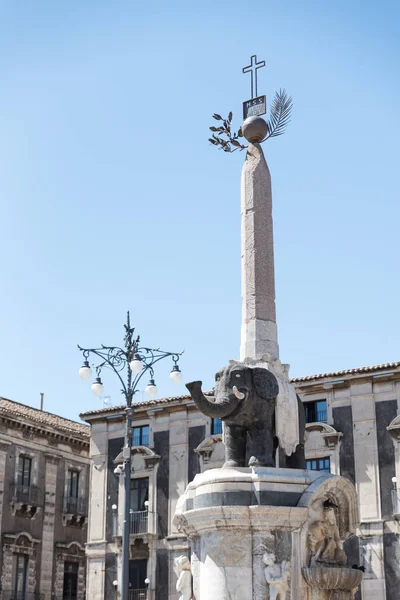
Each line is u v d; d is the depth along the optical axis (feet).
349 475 123.65
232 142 56.13
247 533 42.47
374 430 123.54
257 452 46.39
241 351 51.42
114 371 72.02
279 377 49.03
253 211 54.19
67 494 158.20
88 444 164.66
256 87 58.23
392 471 120.78
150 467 139.74
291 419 47.96
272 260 53.62
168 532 135.33
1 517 143.54
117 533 139.85
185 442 138.51
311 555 43.24
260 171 54.90
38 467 152.87
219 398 47.06
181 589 44.45
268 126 56.44
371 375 125.29
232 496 43.27
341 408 127.34
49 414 167.53
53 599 149.48
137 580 135.85
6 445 147.23
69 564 154.92
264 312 51.93
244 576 41.86
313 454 127.03
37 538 149.18
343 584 42.73
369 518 120.06
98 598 138.21
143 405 143.33
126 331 72.59
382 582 116.57
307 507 42.96
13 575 143.64
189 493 45.52
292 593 41.60
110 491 143.84
